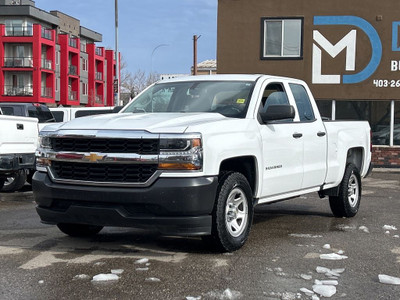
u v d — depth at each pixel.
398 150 18.70
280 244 6.12
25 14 59.69
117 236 6.54
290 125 6.72
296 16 18.92
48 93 62.81
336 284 4.58
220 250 5.55
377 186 12.97
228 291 4.27
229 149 5.48
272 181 6.29
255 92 6.36
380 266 5.21
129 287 4.45
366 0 18.62
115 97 31.47
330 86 18.97
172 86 6.91
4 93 59.75
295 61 19.06
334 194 7.91
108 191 5.16
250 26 19.17
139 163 5.15
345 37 18.80
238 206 5.76
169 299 4.17
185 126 5.23
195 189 5.07
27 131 10.89
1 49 59.25
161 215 5.13
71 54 69.56
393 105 18.81
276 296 4.25
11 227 7.13
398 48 18.59
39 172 5.74
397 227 7.32
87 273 4.85
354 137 8.33
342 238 6.51
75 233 6.39
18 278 4.70
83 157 5.34
